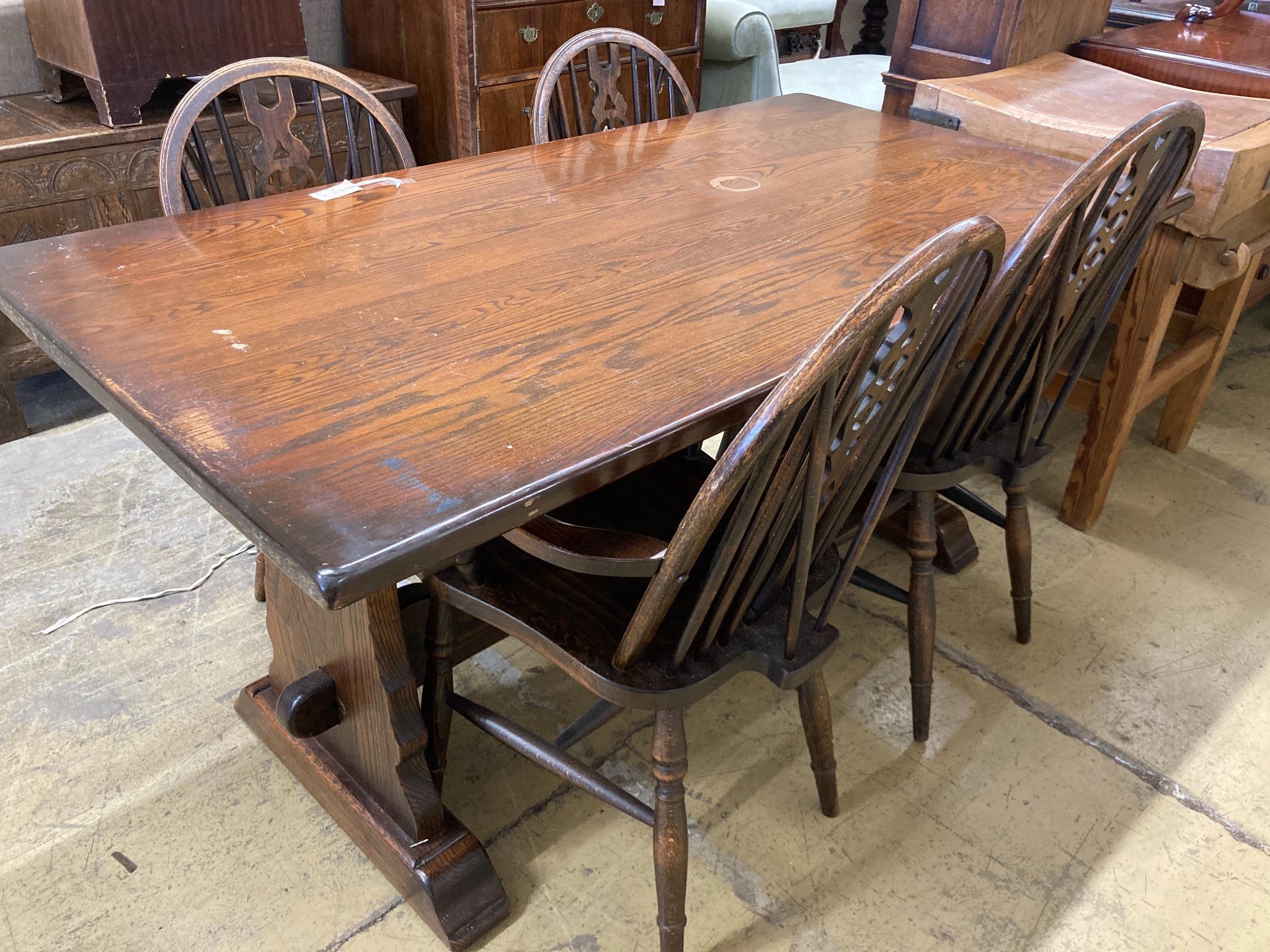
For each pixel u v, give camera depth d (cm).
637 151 182
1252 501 232
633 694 110
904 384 103
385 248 138
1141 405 207
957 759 164
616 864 144
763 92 354
